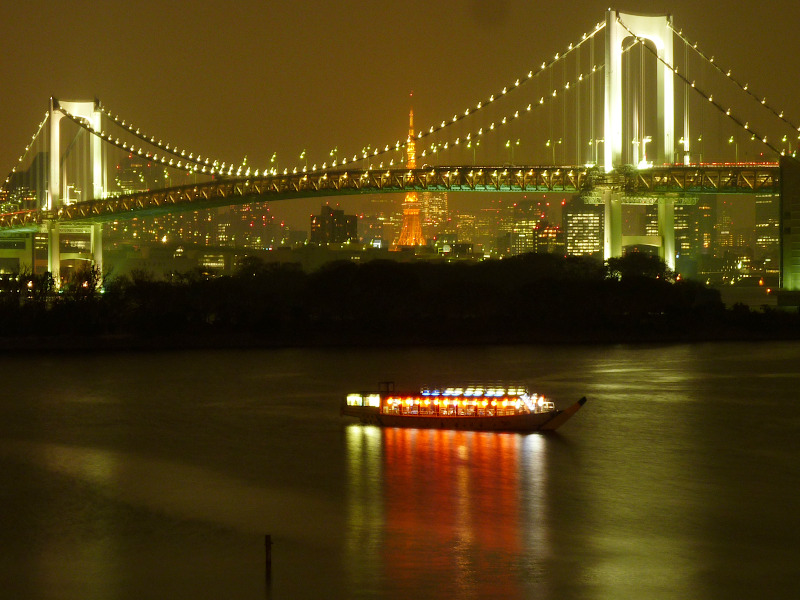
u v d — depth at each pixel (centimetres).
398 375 19362
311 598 7225
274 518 9269
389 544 8481
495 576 7675
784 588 7456
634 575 7712
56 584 7562
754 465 11369
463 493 10106
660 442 12600
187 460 11738
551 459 11612
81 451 12306
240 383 18312
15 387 17938
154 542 8562
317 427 13762
